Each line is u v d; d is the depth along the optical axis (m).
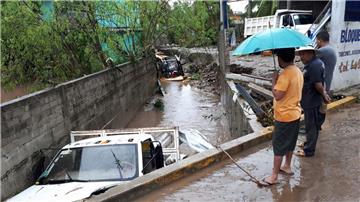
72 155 6.93
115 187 5.28
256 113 9.27
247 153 6.83
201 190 5.38
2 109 6.79
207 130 15.20
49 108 8.97
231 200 5.01
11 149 6.99
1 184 6.52
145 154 7.12
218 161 6.42
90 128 11.99
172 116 18.39
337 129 7.80
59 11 13.97
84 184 6.07
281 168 5.76
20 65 12.68
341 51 10.74
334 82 10.77
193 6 28.19
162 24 25.00
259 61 21.91
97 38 15.70
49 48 13.15
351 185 5.20
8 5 12.35
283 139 5.16
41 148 8.32
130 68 18.70
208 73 30.34
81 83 11.45
